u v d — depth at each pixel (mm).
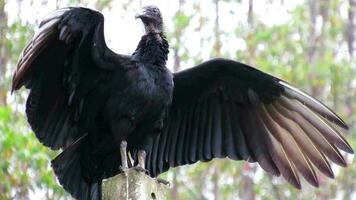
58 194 17797
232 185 24469
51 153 18516
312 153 13461
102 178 12672
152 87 12477
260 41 23969
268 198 24312
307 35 25625
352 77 24359
